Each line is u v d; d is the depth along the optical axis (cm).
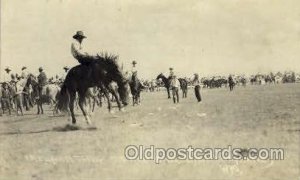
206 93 3319
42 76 2098
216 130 1293
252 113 1639
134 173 981
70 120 1623
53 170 1018
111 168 1016
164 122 1461
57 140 1245
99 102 2456
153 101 2572
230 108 1855
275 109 1730
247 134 1229
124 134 1255
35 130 1450
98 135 1276
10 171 1020
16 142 1235
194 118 1555
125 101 1480
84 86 1426
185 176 980
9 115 2125
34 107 2603
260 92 2886
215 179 965
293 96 2322
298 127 1295
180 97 2914
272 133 1227
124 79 1454
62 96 1484
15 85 2167
